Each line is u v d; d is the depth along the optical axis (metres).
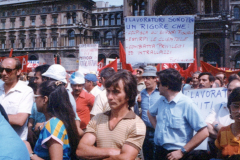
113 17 53.78
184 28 6.12
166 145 3.65
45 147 2.75
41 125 3.08
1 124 1.54
